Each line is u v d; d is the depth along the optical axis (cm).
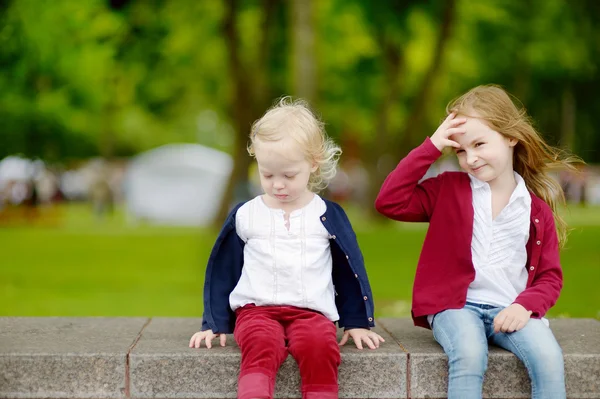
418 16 2088
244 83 2123
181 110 3200
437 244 475
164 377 443
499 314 439
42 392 444
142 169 3741
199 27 2261
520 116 479
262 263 459
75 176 5616
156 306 941
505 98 479
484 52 2511
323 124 510
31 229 2928
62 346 465
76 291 1094
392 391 447
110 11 1989
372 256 1566
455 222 472
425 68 2664
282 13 2225
